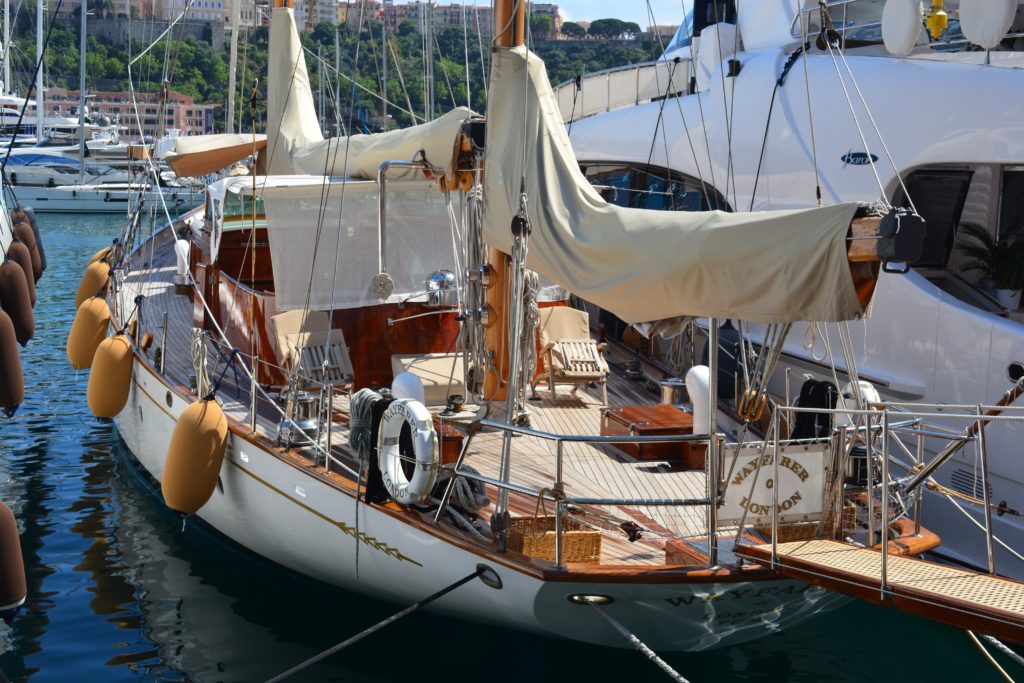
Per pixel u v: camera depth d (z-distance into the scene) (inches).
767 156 352.8
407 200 317.1
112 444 421.1
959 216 345.7
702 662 247.0
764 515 202.8
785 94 351.9
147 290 462.3
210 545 315.9
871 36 365.1
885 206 158.1
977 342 287.4
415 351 323.0
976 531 282.7
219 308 362.6
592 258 201.3
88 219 1482.5
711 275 176.6
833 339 323.6
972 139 294.8
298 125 396.2
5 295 425.7
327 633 259.9
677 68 476.4
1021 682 243.0
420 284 321.4
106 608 273.4
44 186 1644.9
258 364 314.8
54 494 359.6
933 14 322.3
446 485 232.7
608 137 442.6
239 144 398.6
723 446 198.4
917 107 310.7
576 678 238.4
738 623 214.1
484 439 288.8
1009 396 256.2
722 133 376.2
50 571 295.6
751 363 330.3
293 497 260.7
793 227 165.5
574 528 219.9
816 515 206.5
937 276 348.8
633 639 191.8
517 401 278.4
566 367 312.0
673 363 340.5
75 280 871.7
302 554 267.7
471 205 265.4
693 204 398.3
